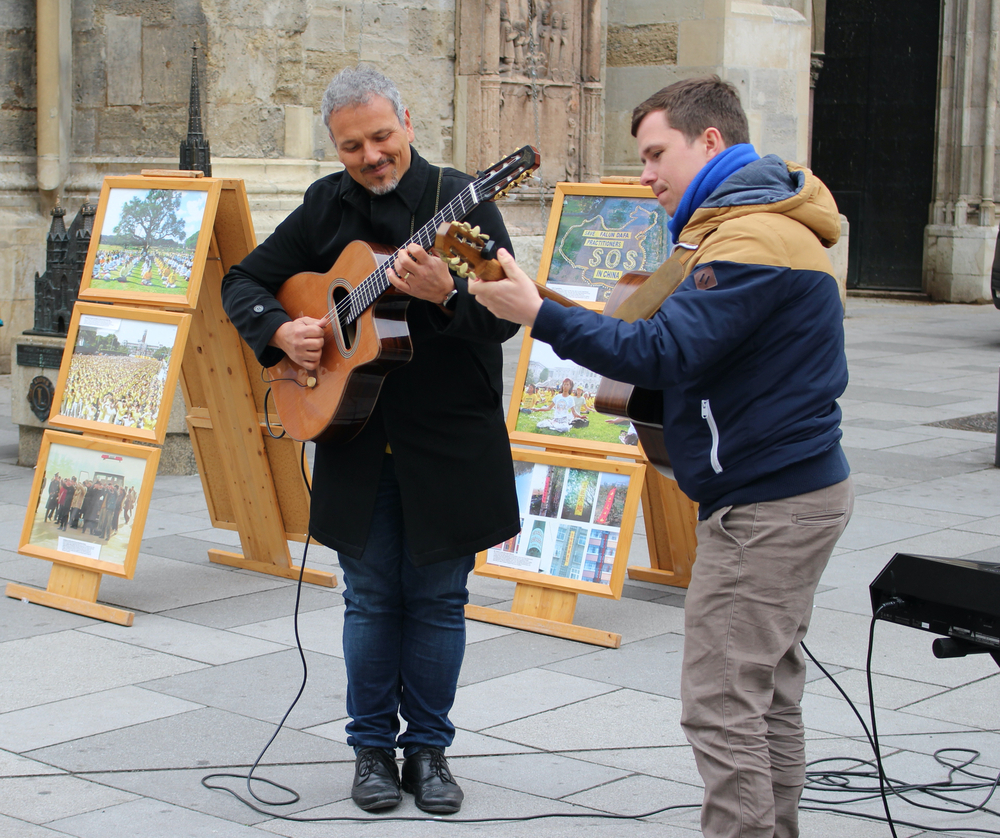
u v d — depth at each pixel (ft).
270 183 35.60
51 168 36.55
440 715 11.09
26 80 36.83
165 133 35.14
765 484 8.43
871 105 67.15
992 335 50.55
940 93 64.54
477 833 10.28
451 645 10.93
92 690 13.43
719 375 8.42
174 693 13.38
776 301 8.13
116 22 35.65
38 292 25.05
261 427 17.60
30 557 18.61
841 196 68.49
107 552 16.19
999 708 13.35
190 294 16.39
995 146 64.28
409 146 10.98
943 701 13.55
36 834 10.07
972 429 30.55
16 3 36.40
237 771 11.42
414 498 10.58
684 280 8.35
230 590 17.43
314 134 37.17
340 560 11.09
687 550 17.78
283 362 11.48
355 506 10.73
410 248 9.65
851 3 66.85
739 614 8.45
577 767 11.68
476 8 42.27
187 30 34.45
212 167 34.53
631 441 16.15
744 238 8.11
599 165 47.78
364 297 10.42
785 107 51.19
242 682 13.74
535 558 16.21
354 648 10.86
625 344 7.92
